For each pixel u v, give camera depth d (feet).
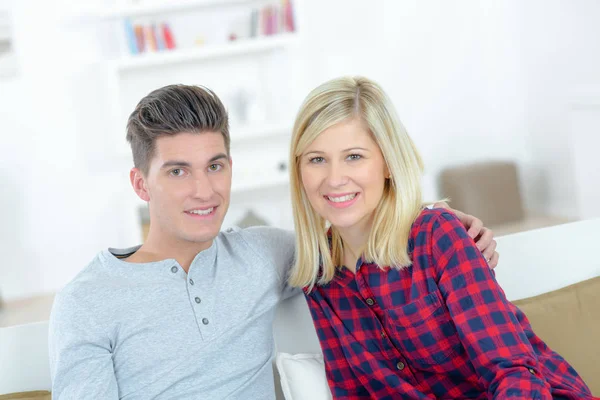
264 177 16.40
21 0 15.70
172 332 4.53
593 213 15.11
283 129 16.11
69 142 16.20
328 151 4.68
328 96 4.70
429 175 16.88
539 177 17.46
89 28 16.07
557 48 16.01
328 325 4.99
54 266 16.34
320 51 17.28
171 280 4.62
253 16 16.22
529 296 5.56
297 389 4.92
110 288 4.49
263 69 16.93
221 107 4.75
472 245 4.51
